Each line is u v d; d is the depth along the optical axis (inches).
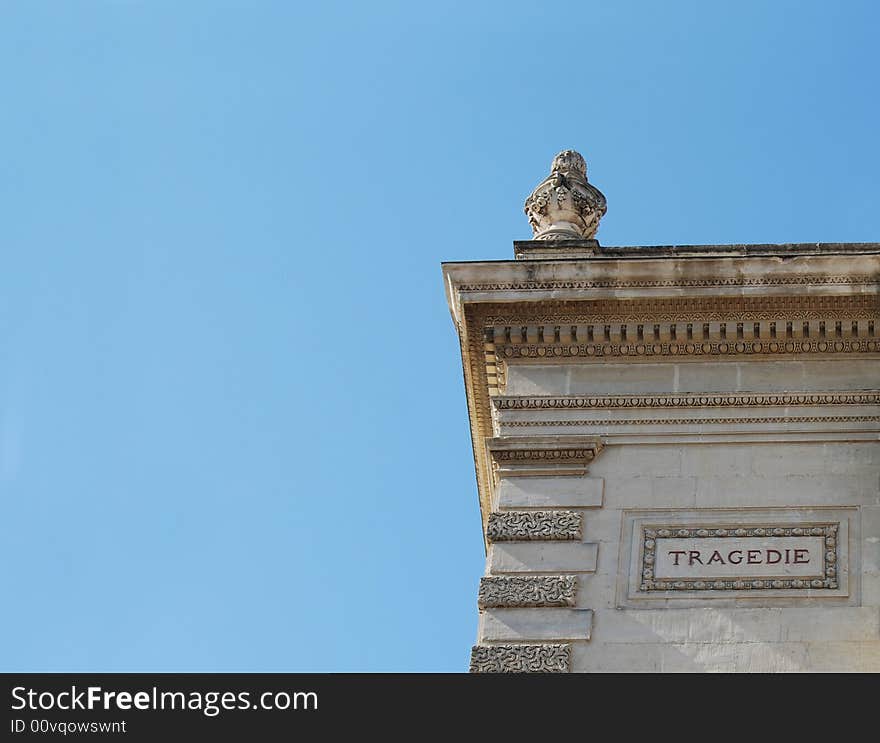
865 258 2674.7
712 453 2598.4
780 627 2395.4
